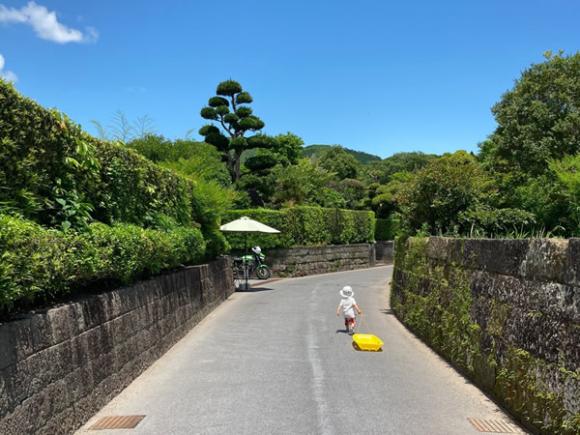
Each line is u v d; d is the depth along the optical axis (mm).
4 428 3680
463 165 12312
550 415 4543
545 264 4910
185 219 12562
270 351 8680
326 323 11781
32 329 4180
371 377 6980
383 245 41750
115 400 5961
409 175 13656
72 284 5613
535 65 19609
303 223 30391
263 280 25516
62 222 5465
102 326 5812
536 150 17828
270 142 37562
